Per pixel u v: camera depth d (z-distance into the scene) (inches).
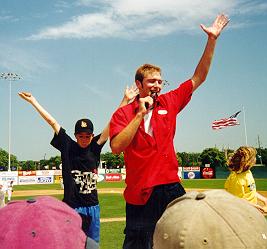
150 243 131.3
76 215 60.4
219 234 53.2
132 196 134.3
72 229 57.4
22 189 1813.5
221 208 56.0
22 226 54.1
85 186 221.8
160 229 59.6
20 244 52.8
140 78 140.2
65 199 217.9
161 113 137.3
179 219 56.9
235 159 243.4
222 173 2827.3
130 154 134.7
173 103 142.0
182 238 54.6
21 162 4714.6
